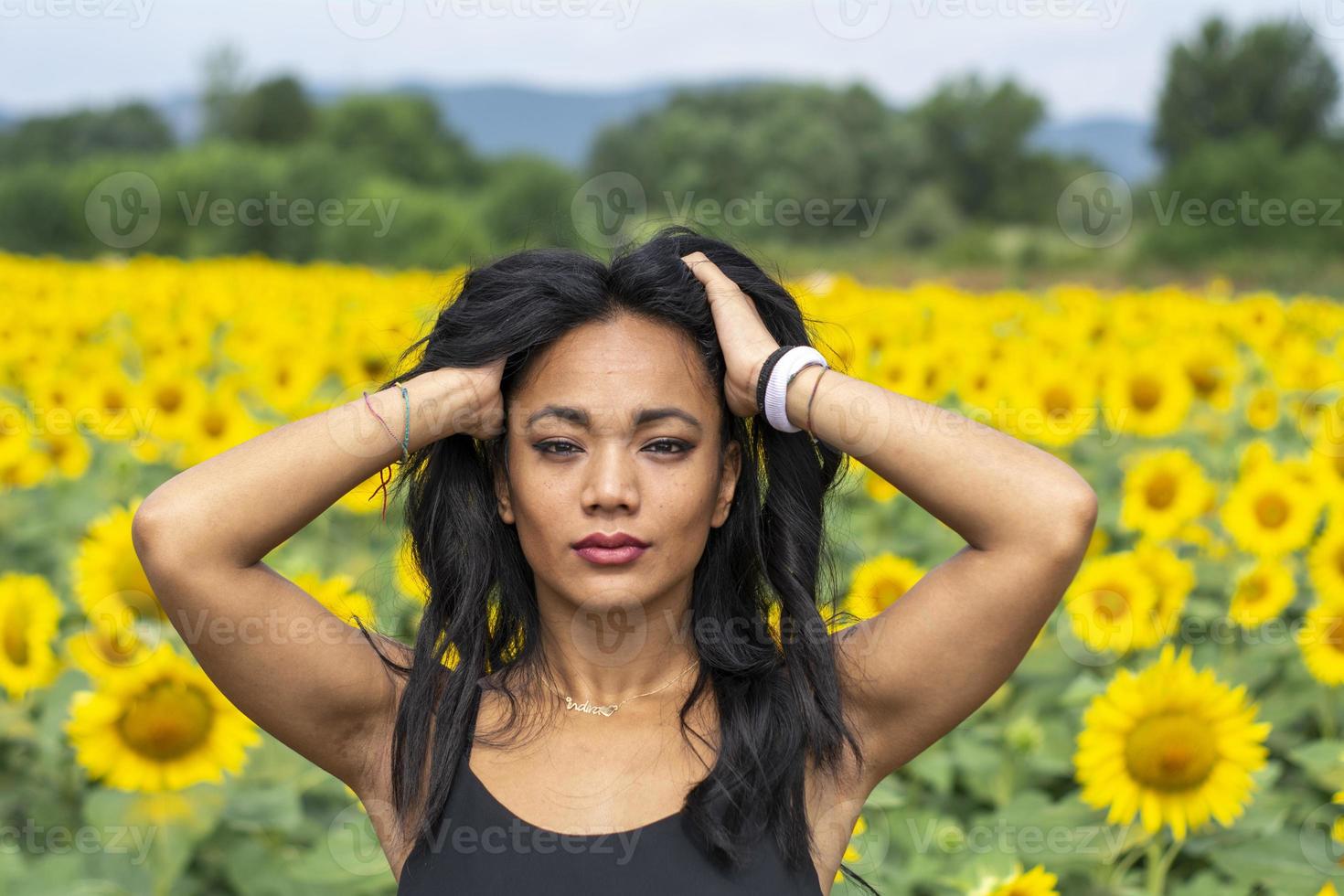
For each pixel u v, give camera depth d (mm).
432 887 1850
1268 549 4516
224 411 6117
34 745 3934
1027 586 1842
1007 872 2750
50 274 12258
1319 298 20094
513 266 1925
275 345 7977
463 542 2033
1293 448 6551
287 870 3436
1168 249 36938
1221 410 6922
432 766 1918
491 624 2092
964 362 7012
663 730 1926
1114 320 9445
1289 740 4125
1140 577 4160
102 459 6164
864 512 5840
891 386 7121
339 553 5484
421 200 36719
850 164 66000
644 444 1874
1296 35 63344
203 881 3518
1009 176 74750
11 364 8406
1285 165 39906
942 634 1904
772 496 2031
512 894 1800
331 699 1945
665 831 1831
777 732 1887
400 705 1975
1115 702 2951
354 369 7836
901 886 3336
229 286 12328
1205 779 2943
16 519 5688
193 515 1812
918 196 57750
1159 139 65625
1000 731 4074
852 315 9148
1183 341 7172
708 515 1922
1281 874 3297
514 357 1915
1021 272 35312
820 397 1869
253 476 1832
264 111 62312
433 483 2057
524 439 1889
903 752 1996
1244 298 11102
